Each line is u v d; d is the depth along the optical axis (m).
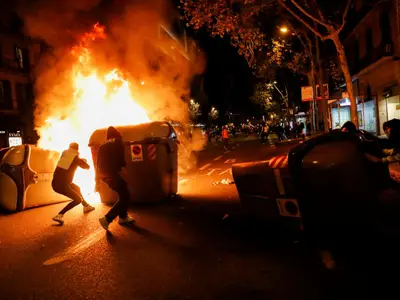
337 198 5.46
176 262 5.15
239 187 6.75
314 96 26.59
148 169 9.19
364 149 5.88
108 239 6.45
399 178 8.96
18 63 37.50
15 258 5.75
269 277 4.45
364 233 5.50
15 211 9.47
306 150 5.68
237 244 5.75
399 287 3.95
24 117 37.50
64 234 7.00
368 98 28.39
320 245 5.42
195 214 7.96
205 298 4.02
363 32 27.67
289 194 5.87
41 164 10.27
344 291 3.97
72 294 4.32
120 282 4.58
